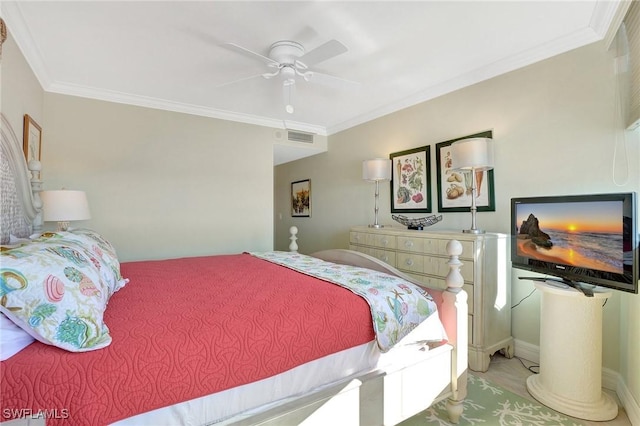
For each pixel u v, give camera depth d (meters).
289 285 1.67
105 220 3.27
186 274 2.03
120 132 3.33
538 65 2.43
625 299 1.92
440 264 2.58
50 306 0.94
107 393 0.87
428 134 3.30
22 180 2.05
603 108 2.10
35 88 2.65
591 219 1.78
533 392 1.96
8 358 0.87
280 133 4.39
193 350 1.03
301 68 2.45
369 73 2.79
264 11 1.89
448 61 2.58
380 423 1.41
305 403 1.20
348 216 4.46
